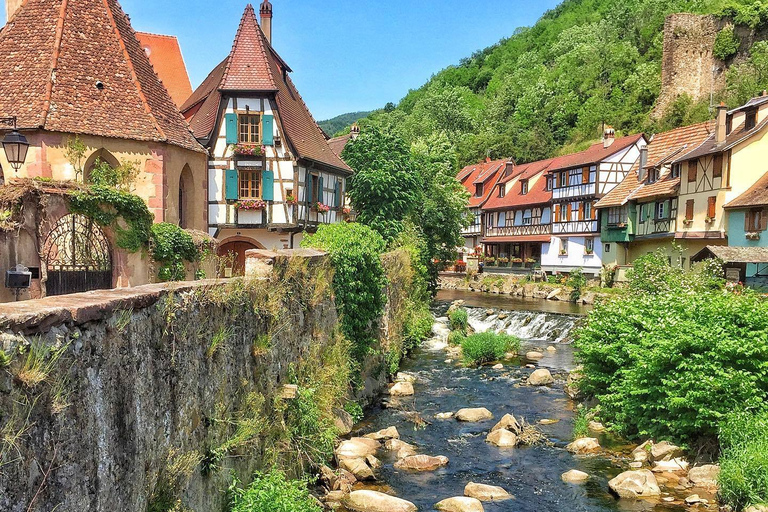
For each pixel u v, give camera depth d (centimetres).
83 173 1662
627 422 1302
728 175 2880
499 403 1605
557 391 1736
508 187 5550
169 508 532
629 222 3800
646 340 1252
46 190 1042
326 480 988
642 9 7888
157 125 1817
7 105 1631
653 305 1456
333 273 1315
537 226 4909
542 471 1114
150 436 509
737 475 902
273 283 904
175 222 1900
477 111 9081
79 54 1761
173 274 1398
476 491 999
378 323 1688
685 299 1369
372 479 1055
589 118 6862
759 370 1101
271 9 3017
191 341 609
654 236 3519
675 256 3344
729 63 6094
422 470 1115
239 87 2409
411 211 3173
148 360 511
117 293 496
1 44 1741
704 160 3070
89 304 419
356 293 1456
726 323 1175
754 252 2288
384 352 1789
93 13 1848
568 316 2716
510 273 5162
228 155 2434
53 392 369
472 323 3002
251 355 809
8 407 329
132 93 1822
